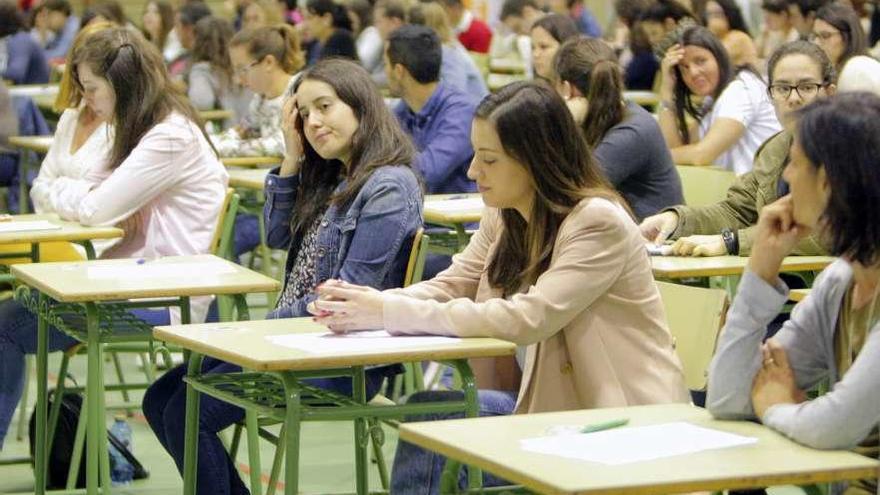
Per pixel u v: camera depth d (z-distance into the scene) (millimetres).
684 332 3699
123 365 6969
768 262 2770
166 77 5375
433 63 6836
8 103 9070
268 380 3709
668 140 6953
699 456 2480
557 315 3359
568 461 2436
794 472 2396
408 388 5809
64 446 5062
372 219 4082
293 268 4395
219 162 5547
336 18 12539
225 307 5141
